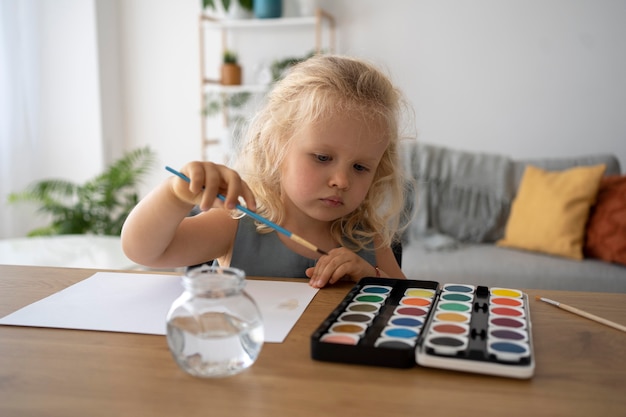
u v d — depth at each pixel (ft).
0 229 11.55
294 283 2.80
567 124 10.76
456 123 11.21
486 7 10.82
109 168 10.88
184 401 1.58
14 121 11.47
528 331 1.98
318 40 10.68
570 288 7.27
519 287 7.33
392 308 2.26
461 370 1.75
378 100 3.16
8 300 2.48
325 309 2.38
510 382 1.71
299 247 3.48
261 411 1.53
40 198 10.56
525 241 8.18
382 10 11.27
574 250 7.77
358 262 2.89
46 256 6.85
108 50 12.32
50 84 12.19
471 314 2.16
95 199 10.69
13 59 11.35
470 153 9.32
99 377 1.73
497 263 7.59
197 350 1.68
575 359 1.89
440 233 8.73
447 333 1.94
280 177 3.41
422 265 7.58
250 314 1.73
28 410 1.54
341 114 3.00
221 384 1.68
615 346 2.01
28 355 1.90
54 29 12.03
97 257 6.82
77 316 2.26
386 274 3.73
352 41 11.47
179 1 12.31
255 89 11.23
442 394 1.63
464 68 11.04
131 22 12.57
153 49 12.55
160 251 2.92
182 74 12.48
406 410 1.54
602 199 8.02
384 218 3.77
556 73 10.68
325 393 1.63
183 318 1.69
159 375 1.74
